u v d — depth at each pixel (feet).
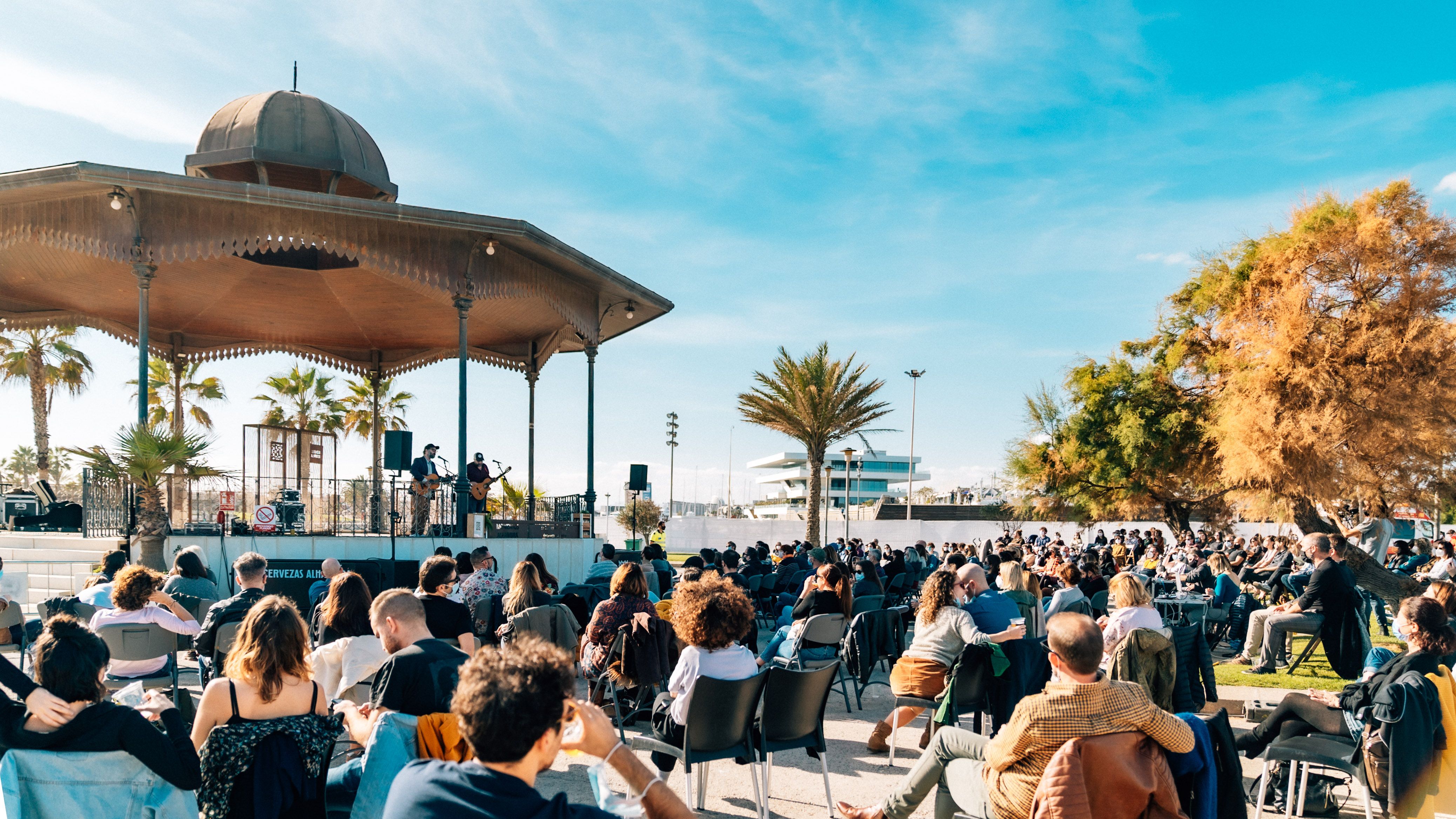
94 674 9.91
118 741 9.80
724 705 14.64
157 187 35.06
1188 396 93.81
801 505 342.44
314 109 46.16
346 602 17.75
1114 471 96.43
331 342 65.62
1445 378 65.57
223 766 10.31
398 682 11.60
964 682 18.12
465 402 44.14
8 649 24.54
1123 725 10.00
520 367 66.23
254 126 44.37
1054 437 102.63
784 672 15.33
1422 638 13.84
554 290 49.21
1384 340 66.28
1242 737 16.84
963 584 20.47
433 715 10.32
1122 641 17.95
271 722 10.59
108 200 36.78
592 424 55.11
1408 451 66.85
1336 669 27.89
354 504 49.29
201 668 23.71
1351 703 14.58
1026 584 31.48
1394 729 13.20
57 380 89.04
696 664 15.24
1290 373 69.51
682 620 15.53
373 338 64.80
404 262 41.16
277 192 36.55
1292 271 70.59
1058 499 103.35
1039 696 10.46
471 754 10.18
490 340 65.21
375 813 10.16
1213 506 96.37
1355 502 72.13
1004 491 108.47
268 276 52.90
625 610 21.15
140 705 11.04
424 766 6.68
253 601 20.25
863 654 25.55
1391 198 69.67
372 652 16.16
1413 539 78.59
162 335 60.70
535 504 60.18
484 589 27.43
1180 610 39.24
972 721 24.09
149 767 9.84
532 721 6.28
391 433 50.14
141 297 36.86
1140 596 20.42
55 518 61.62
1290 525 84.07
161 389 81.92
